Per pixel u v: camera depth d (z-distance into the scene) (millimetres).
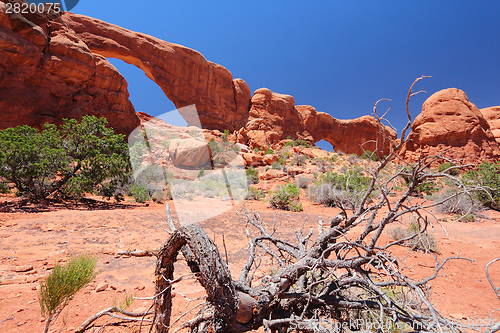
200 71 41875
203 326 1629
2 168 9367
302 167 26781
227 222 7793
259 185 19078
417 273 4617
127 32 36000
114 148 11414
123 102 25656
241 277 2041
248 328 1634
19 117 18891
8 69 18656
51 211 8328
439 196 11156
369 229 1700
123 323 2596
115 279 3844
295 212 11711
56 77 21062
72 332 2404
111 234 6262
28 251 4789
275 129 46719
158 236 6324
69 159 10875
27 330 2418
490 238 7371
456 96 36562
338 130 55906
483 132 35344
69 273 2146
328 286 2002
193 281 3867
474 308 3424
